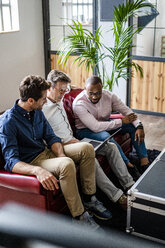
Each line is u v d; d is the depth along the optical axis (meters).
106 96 2.72
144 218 1.77
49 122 2.33
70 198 1.85
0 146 1.95
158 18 4.21
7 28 4.46
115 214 2.19
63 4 4.71
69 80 2.34
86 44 3.79
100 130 2.54
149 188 1.80
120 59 3.82
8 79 4.49
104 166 2.49
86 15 4.61
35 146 2.03
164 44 4.27
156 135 3.80
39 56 4.98
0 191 1.97
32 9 4.67
